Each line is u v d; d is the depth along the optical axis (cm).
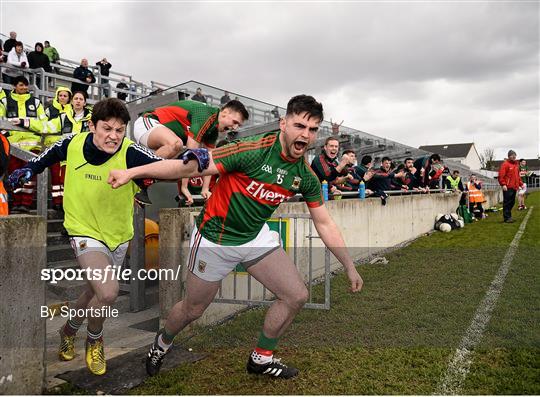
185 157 215
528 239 821
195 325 362
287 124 228
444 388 241
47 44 1130
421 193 1095
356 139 1032
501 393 234
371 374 261
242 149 231
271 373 260
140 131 359
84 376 271
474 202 1384
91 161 258
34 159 267
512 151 1166
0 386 231
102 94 1152
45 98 911
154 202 554
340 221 627
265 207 246
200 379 265
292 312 258
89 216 262
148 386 258
